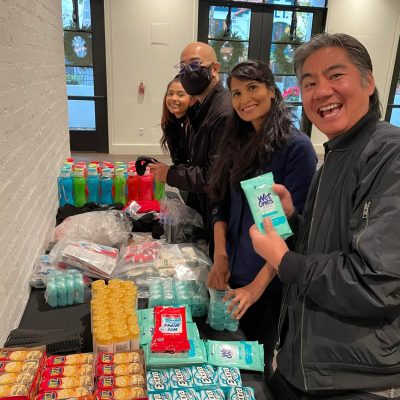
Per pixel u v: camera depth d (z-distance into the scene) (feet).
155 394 3.50
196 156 6.57
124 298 4.41
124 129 20.72
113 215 7.25
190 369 3.83
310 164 4.62
